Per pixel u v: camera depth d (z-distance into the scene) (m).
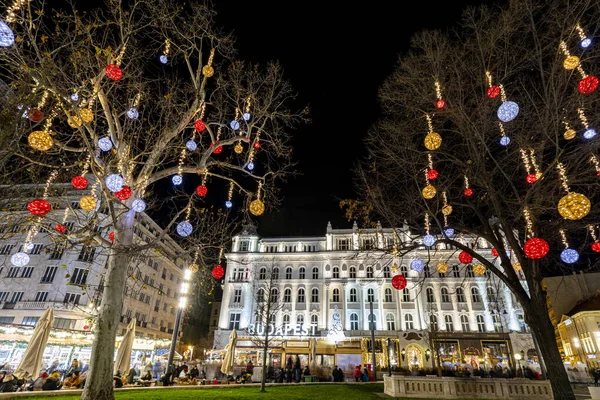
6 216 9.43
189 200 11.37
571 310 38.56
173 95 10.73
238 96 11.76
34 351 12.24
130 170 9.80
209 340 63.66
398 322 39.78
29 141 5.65
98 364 8.20
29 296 33.53
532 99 8.70
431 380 13.34
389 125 11.38
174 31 10.09
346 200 12.73
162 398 10.32
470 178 10.65
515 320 37.88
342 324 40.78
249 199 12.08
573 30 7.46
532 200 9.29
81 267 35.06
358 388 16.11
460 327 38.72
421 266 9.10
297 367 23.64
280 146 12.24
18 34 7.45
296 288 43.81
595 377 23.47
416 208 11.57
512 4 8.67
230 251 46.91
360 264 43.75
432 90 9.94
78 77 8.47
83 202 6.58
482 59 9.21
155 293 47.66
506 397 12.94
